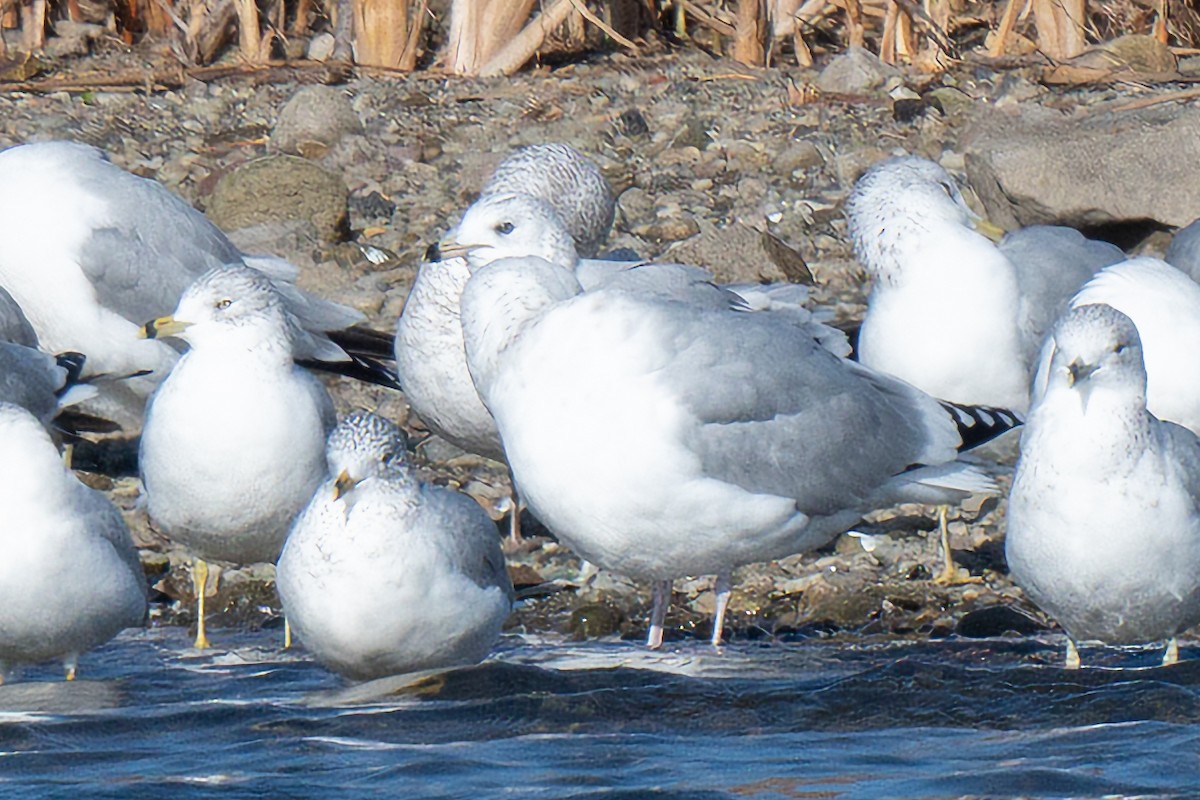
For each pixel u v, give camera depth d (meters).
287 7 27.55
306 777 9.86
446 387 14.20
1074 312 11.02
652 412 11.67
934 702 11.04
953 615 13.26
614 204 17.67
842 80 23.92
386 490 11.09
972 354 14.26
